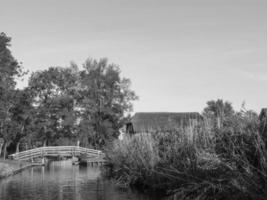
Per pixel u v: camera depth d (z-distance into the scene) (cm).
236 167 1185
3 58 4169
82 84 8256
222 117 1474
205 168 1322
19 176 3381
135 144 2431
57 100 7894
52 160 7500
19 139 7475
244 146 1191
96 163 5662
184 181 1553
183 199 1472
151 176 1959
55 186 2469
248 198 1114
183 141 1728
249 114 1310
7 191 2208
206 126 1577
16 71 4428
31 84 8056
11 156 5816
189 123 1844
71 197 1920
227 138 1298
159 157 1917
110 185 2450
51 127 7988
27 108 6850
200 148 1458
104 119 8188
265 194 1052
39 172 3975
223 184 1262
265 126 1182
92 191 2153
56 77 8188
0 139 6172
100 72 8306
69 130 8200
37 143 8300
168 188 1727
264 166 1066
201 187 1404
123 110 8194
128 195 1905
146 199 1722
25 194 2066
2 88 4388
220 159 1247
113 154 2983
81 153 6316
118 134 8138
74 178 3098
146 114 5684
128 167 2383
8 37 4178
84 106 8131
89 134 7888
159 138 2116
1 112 4688
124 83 8319
